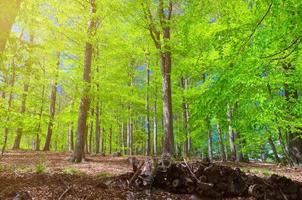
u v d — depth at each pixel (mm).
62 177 7965
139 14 15094
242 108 7500
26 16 8211
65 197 6207
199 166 7781
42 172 8953
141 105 28281
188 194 7492
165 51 15695
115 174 9758
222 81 6633
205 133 23812
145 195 7047
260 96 7957
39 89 25562
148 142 26406
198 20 12016
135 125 41594
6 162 12719
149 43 21266
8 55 7684
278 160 19453
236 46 6773
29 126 10305
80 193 6535
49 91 29453
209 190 7383
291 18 5934
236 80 6559
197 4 10891
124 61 24766
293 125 14430
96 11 13898
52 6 13188
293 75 11828
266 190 7836
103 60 22797
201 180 7551
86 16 13781
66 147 49406
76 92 14492
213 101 6859
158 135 39812
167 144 15500
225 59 6941
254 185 7770
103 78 20797
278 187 7961
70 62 21156
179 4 15703
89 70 15250
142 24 15617
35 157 16109
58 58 22500
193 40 10219
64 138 45375
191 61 14023
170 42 14695
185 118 22969
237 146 21406
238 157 21344
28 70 8523
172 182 7574
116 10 14000
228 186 7691
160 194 7285
